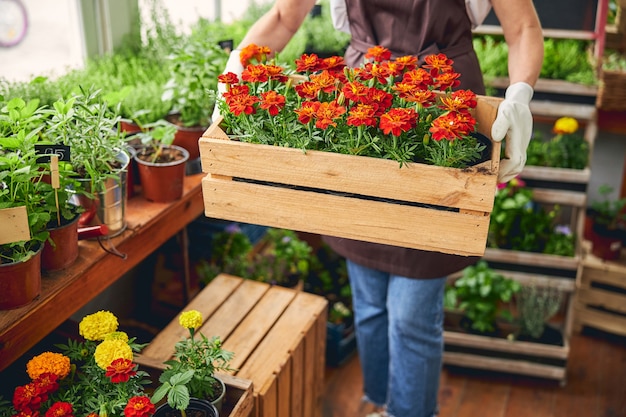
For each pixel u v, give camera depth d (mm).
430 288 1859
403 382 2008
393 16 1714
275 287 2029
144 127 1939
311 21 2828
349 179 1334
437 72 1458
